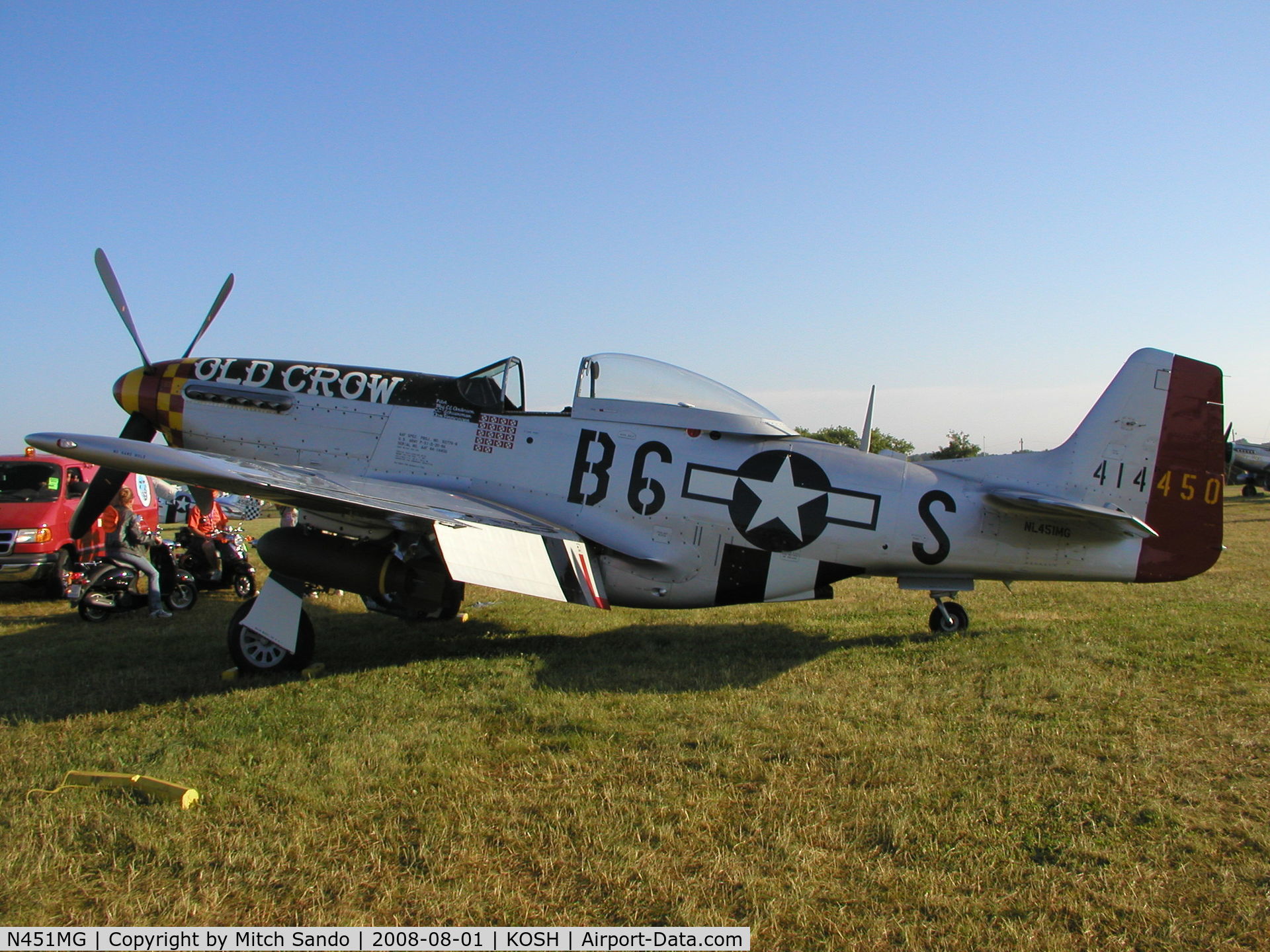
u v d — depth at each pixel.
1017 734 4.34
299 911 2.74
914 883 2.90
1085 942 2.56
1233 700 4.82
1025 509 6.57
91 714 4.85
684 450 6.83
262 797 3.60
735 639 7.02
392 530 6.50
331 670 6.00
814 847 3.15
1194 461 6.73
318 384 7.66
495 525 6.09
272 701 5.07
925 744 4.20
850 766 3.94
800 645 6.68
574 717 4.68
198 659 6.45
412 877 2.95
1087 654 5.96
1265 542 15.70
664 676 5.66
